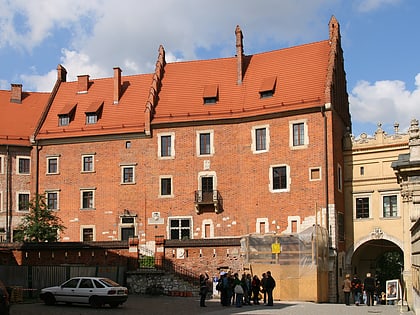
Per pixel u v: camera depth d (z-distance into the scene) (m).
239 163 56.22
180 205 57.12
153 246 57.31
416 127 36.25
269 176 54.69
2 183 60.97
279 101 55.38
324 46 58.22
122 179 59.16
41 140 61.62
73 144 61.00
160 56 63.12
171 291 47.25
